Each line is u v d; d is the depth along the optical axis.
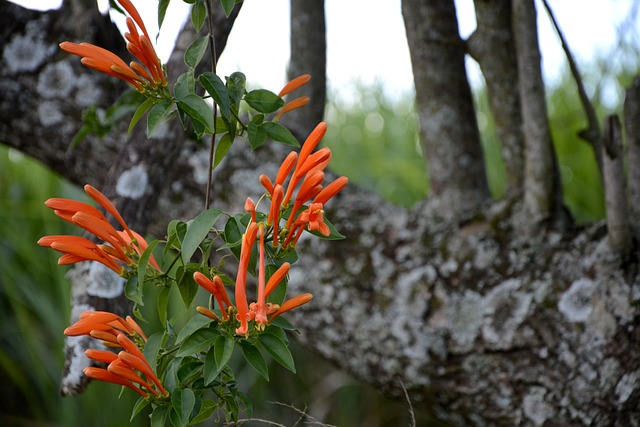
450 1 1.29
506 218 1.21
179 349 0.83
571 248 1.17
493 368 1.17
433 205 1.28
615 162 1.10
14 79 1.29
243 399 0.91
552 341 1.15
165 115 0.87
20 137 1.33
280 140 0.92
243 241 0.83
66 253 0.88
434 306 1.19
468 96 1.30
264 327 0.81
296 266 1.24
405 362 1.20
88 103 1.28
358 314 1.21
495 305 1.17
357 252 1.23
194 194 1.25
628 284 1.13
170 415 0.87
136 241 0.90
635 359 1.13
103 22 1.30
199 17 0.91
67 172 1.35
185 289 0.90
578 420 1.15
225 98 0.88
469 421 1.21
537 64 1.16
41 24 1.30
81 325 0.88
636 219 1.19
